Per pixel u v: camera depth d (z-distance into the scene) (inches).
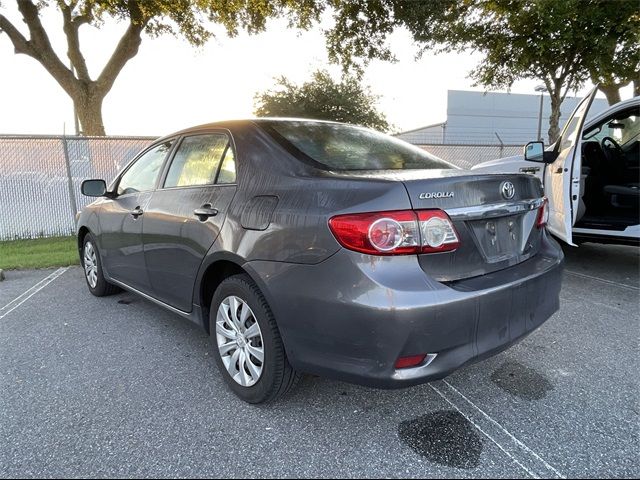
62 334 148.9
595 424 96.1
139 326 155.3
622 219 207.8
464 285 87.3
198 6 420.8
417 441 91.5
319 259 85.7
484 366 122.9
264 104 874.1
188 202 120.0
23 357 132.0
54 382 116.8
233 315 106.6
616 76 378.0
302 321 89.0
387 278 80.5
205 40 485.1
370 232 81.1
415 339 80.7
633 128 233.0
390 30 465.7
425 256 83.9
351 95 861.8
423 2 422.9
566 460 85.1
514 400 106.1
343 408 103.5
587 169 222.4
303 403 105.7
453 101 1510.8
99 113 463.5
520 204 101.6
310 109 853.2
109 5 391.9
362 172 99.3
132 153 355.3
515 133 1541.6
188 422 98.6
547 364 123.6
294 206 92.1
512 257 100.9
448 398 107.3
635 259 241.8
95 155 348.2
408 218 82.4
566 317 158.2
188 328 153.4
